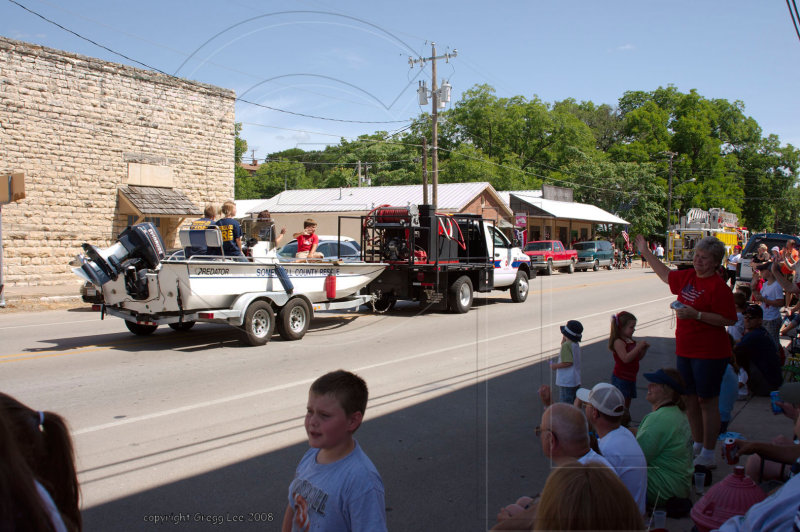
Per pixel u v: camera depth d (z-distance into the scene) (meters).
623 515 1.71
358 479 2.27
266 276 9.98
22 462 1.52
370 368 8.12
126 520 3.79
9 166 17.19
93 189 19.03
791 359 7.82
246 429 5.55
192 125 21.72
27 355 8.80
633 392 4.37
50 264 18.14
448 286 13.65
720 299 4.33
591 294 9.59
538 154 52.06
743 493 3.41
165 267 8.83
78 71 18.55
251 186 39.41
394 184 42.50
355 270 11.68
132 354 8.98
